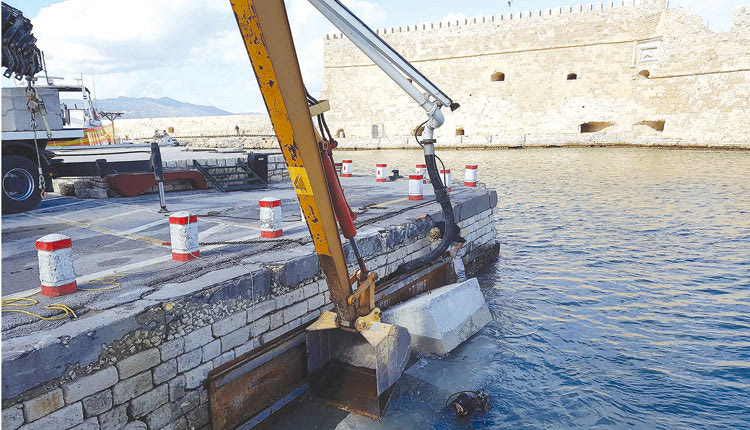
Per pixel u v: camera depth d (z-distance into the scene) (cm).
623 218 1714
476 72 5531
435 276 1016
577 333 851
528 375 718
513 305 994
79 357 417
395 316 807
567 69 5038
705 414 605
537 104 5241
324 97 6353
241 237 795
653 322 883
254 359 577
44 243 501
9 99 986
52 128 1041
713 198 1997
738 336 813
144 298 502
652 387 670
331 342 695
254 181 1538
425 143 899
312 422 611
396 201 1198
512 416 620
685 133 4391
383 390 611
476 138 5297
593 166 3250
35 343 394
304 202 545
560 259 1297
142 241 773
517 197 2197
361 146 5778
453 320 815
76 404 416
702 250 1309
